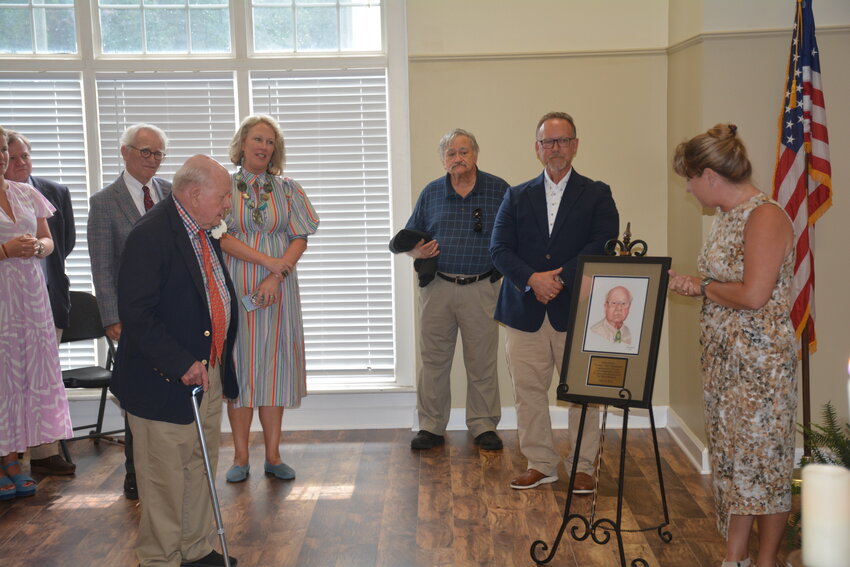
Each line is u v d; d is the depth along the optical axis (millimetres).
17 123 4793
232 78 4809
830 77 3795
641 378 2787
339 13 4820
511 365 3760
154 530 2754
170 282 2662
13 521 3477
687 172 2641
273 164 3887
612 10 4570
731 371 2605
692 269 4090
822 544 1002
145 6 4789
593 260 2947
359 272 4914
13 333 3602
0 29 4781
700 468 3928
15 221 3621
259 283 3797
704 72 3836
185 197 2670
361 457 4293
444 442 4527
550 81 4621
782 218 2510
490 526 3348
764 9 3783
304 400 4836
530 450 3768
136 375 2689
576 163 4664
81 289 4879
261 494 3756
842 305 3850
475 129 4660
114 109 4801
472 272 4293
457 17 4605
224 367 2930
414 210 4480
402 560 3051
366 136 4836
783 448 2576
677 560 2998
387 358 4953
